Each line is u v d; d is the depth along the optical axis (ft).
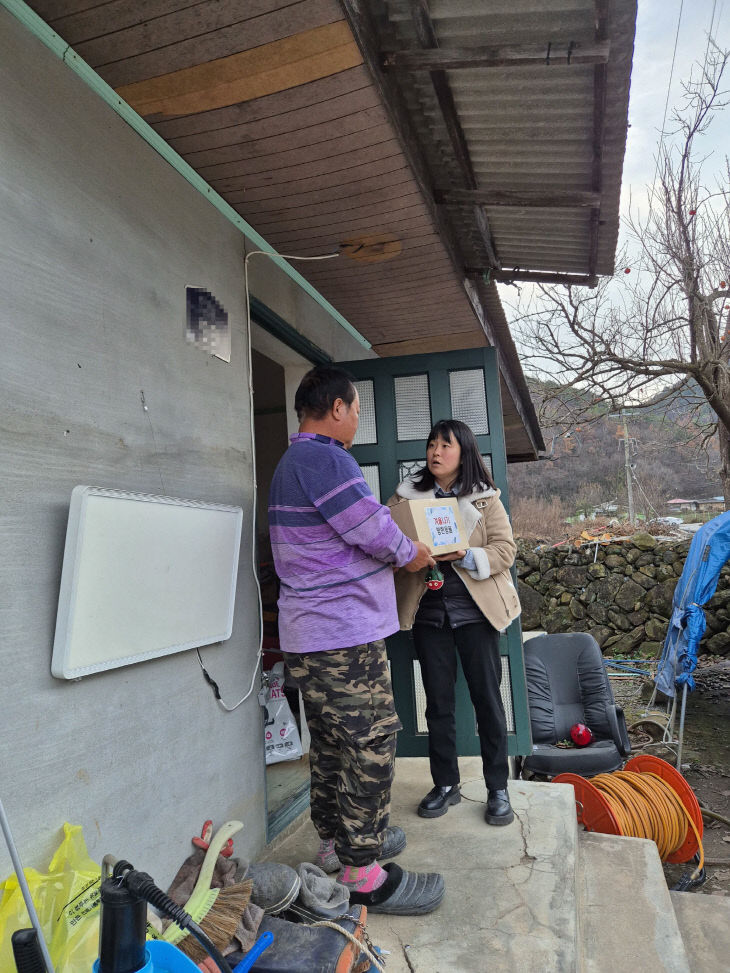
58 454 4.91
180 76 5.74
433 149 8.16
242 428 8.16
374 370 11.69
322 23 5.22
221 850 6.43
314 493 6.40
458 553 8.16
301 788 9.95
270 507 6.91
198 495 6.98
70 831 4.56
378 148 7.06
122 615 5.31
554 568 33.19
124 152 6.03
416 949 6.14
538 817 8.75
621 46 6.10
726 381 25.14
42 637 4.62
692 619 20.04
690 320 25.26
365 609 6.53
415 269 10.38
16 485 4.48
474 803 9.29
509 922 6.52
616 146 7.80
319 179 7.59
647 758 13.82
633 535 33.76
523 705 10.52
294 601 6.57
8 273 4.52
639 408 28.02
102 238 5.62
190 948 5.15
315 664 6.41
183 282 6.99
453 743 8.95
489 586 8.39
